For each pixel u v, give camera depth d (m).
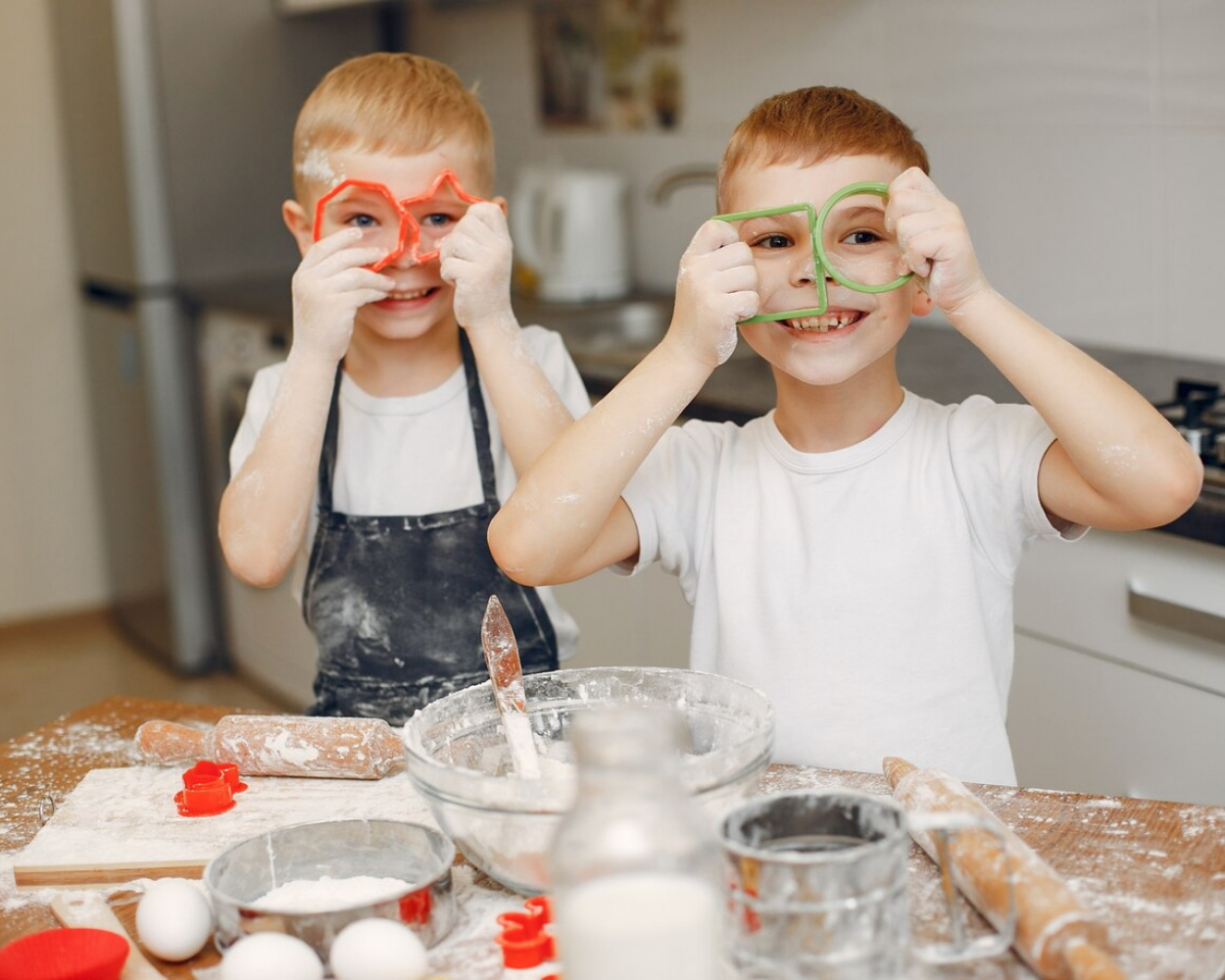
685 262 1.12
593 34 3.11
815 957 0.72
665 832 0.65
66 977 0.77
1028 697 1.79
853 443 1.26
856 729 1.23
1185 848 0.92
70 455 4.04
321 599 1.53
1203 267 2.02
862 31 2.48
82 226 3.71
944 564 1.22
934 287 1.07
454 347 1.58
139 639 3.84
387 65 1.52
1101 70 2.10
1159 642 1.62
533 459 1.40
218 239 3.44
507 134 3.46
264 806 1.04
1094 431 1.06
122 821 1.02
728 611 1.28
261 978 0.76
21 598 4.04
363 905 0.80
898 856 0.73
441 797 0.86
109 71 3.33
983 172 2.33
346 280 1.38
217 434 3.35
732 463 1.32
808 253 1.16
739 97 2.77
